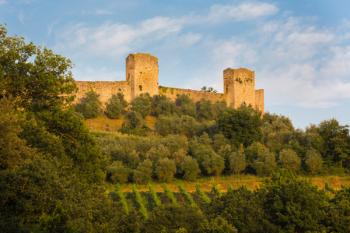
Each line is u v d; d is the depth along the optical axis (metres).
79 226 31.09
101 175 48.03
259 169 82.88
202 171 83.94
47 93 47.00
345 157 89.06
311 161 84.94
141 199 66.94
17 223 29.84
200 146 87.62
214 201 48.06
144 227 42.31
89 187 40.84
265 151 85.81
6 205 31.48
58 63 47.88
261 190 48.25
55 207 31.64
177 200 69.19
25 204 31.06
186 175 80.38
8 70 45.38
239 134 94.62
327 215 45.12
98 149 49.00
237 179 82.31
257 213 44.25
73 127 46.84
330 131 93.25
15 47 46.31
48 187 32.31
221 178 82.94
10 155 33.28
